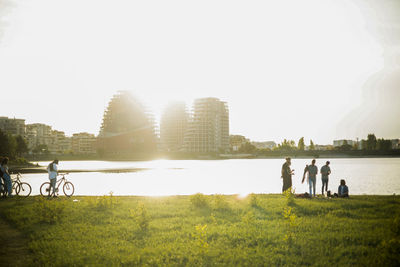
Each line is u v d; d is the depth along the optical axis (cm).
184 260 923
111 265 884
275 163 16012
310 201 1853
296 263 870
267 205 1733
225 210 1634
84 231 1227
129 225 1328
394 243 949
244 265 868
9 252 999
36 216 1423
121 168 11031
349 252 928
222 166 12706
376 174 7156
